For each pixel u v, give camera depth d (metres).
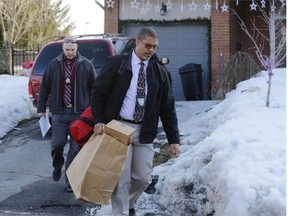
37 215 5.88
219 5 15.30
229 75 13.13
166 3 15.77
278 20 13.33
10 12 24.86
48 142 9.98
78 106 6.55
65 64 6.63
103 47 10.06
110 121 4.83
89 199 4.46
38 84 10.08
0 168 8.14
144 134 4.96
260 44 16.38
